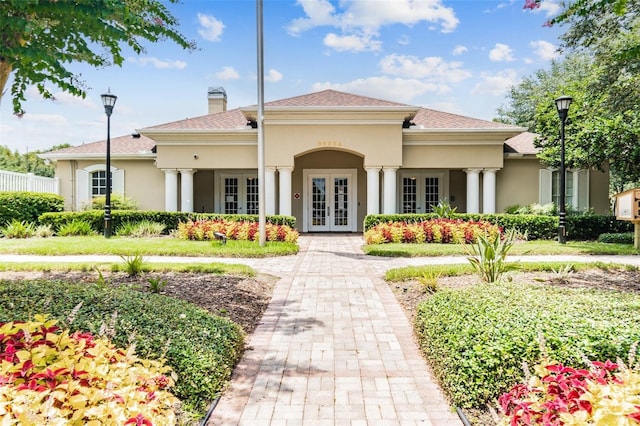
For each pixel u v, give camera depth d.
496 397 3.18
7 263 8.91
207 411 3.28
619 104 15.88
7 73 4.73
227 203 19.45
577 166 15.55
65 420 1.98
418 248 12.03
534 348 3.15
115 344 3.29
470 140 16.58
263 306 6.35
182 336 3.81
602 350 3.04
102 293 4.80
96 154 17.81
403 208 19.05
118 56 5.08
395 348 4.70
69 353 2.61
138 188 18.22
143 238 14.32
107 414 2.17
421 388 3.74
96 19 4.17
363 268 9.48
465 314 4.13
